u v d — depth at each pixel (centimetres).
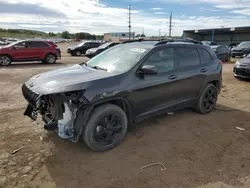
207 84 511
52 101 331
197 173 297
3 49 1390
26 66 1387
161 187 269
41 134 398
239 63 955
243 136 409
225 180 284
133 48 427
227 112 539
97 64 429
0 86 778
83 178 284
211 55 534
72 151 346
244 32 4716
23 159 321
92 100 314
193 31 4581
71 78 342
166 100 426
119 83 348
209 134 414
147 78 385
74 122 318
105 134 347
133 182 278
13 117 476
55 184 272
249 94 723
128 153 344
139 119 392
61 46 4316
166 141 384
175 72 435
